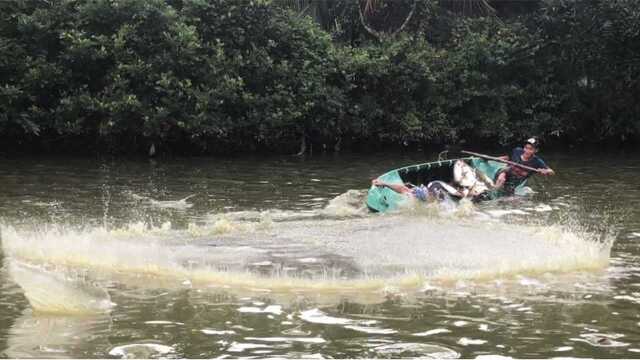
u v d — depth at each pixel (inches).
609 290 265.1
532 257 307.7
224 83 744.3
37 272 255.9
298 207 444.1
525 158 502.9
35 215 400.5
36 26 712.4
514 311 240.2
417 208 423.2
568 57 905.5
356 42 910.4
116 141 762.2
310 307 241.1
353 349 205.2
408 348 206.2
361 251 314.0
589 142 950.4
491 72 894.4
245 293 255.4
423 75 846.5
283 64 784.9
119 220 393.7
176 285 263.7
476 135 897.5
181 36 731.4
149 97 739.4
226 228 357.7
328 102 794.8
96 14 727.1
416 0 903.1
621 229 382.9
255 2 779.4
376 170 648.4
